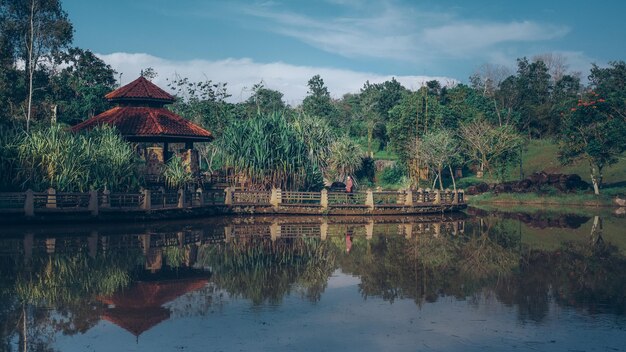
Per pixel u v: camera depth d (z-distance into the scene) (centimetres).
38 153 2723
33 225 2547
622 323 1115
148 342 966
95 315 1134
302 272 1641
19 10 4366
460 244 2305
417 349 948
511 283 1516
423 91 6806
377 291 1401
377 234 2666
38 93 4788
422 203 4025
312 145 5450
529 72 9925
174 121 4031
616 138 5006
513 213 4194
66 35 4453
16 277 1470
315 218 3547
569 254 2058
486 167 6469
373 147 8425
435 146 5716
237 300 1281
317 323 1100
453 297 1341
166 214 3047
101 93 5766
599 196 5156
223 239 2370
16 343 954
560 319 1143
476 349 949
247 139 3688
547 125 8450
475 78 10500
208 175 3953
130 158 3253
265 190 3716
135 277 1505
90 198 2697
